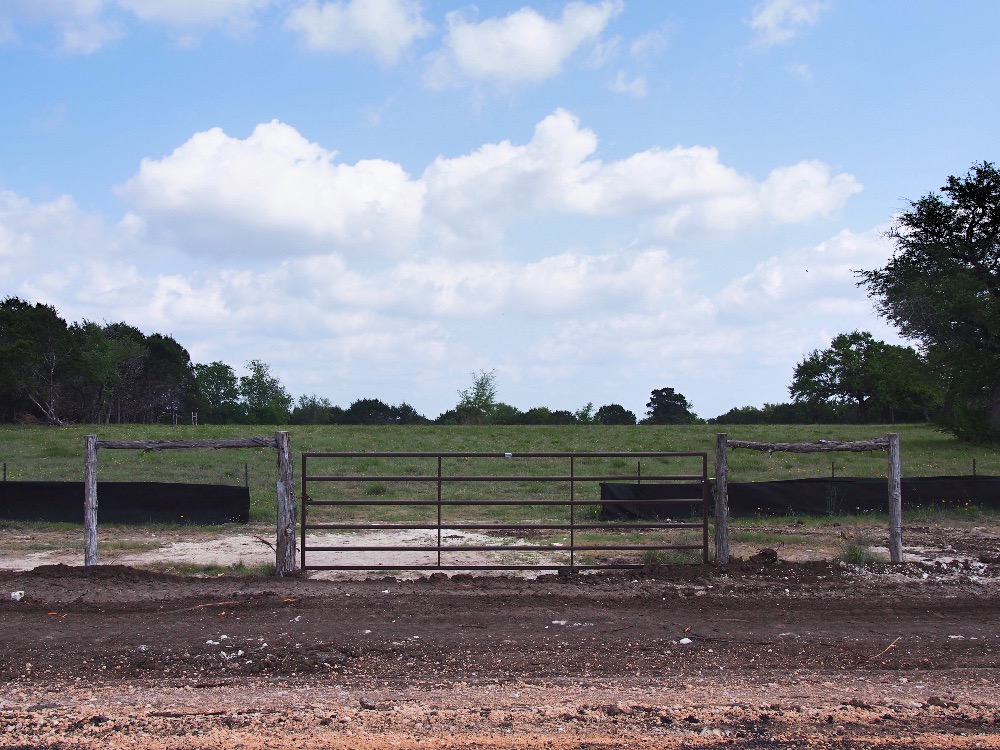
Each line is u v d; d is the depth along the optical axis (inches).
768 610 350.6
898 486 436.5
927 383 1637.6
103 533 556.1
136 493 593.6
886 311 1641.2
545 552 492.7
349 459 1064.2
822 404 3708.2
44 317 2472.9
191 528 575.8
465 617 335.6
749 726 219.0
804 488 627.5
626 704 235.0
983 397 1549.0
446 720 222.5
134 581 391.9
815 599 366.9
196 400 3580.2
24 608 347.6
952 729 217.8
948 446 1449.3
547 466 1017.5
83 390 2640.3
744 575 407.8
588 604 359.6
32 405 2448.3
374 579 407.8
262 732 214.2
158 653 286.0
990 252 1609.3
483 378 3073.3
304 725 219.0
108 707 232.8
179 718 223.9
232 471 892.0
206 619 331.6
